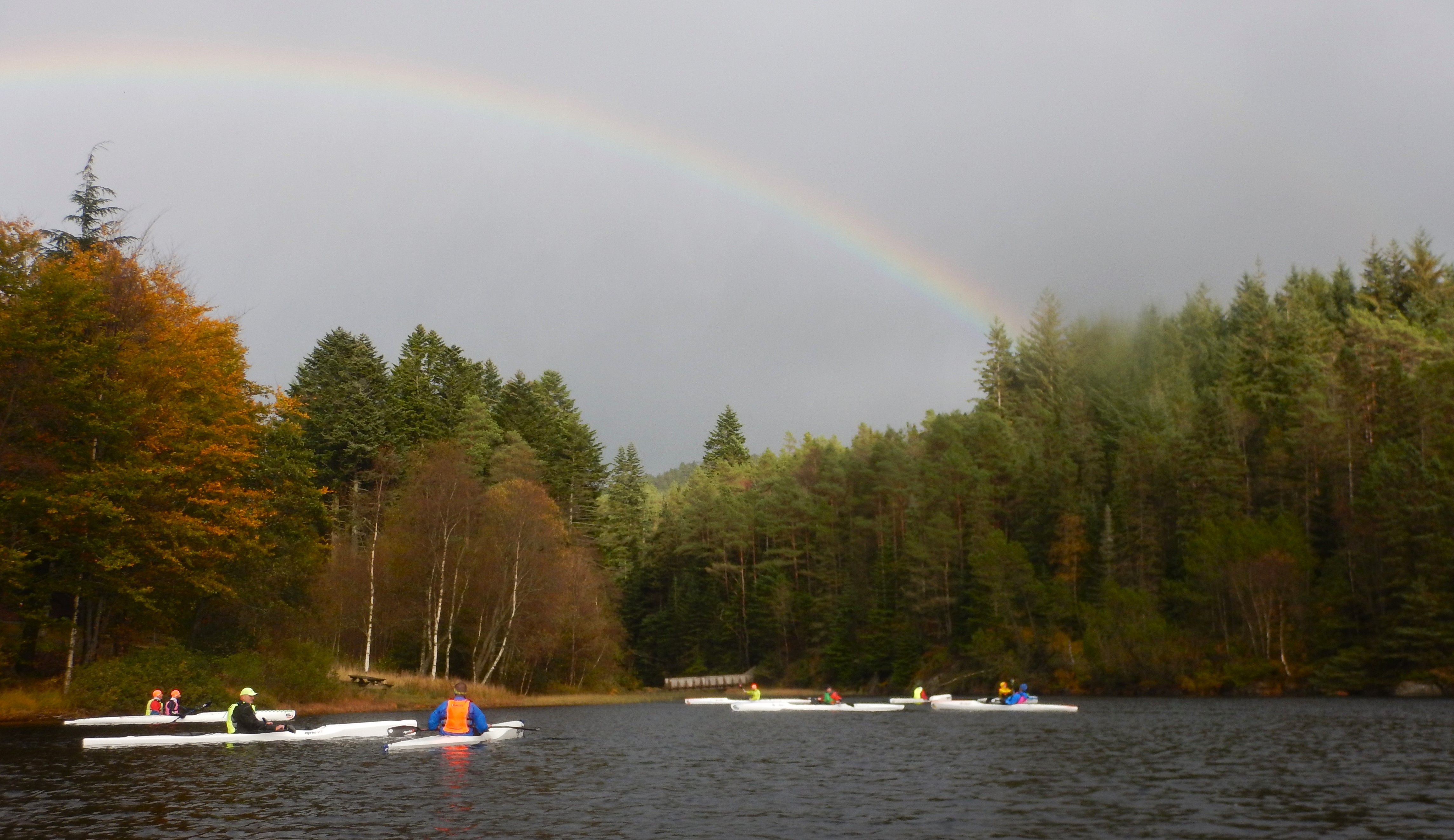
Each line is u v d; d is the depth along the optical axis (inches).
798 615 4202.8
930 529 3580.2
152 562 1647.4
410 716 1908.2
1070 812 750.5
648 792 858.8
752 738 1460.4
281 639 2103.8
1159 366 4690.0
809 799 818.2
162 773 967.6
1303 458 3110.2
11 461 1466.5
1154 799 814.5
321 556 2514.8
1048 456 3870.6
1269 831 675.4
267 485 2095.2
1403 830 671.8
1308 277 5113.2
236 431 1845.5
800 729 1660.9
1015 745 1309.1
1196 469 3164.4
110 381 1573.6
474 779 941.2
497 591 2637.8
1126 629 2935.5
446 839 646.5
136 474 1526.8
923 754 1195.3
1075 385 4945.9
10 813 737.0
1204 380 4584.2
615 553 4626.0
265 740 1311.5
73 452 1563.7
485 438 3900.1
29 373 1466.5
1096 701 2608.3
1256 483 3292.3
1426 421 2876.5
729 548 4571.9
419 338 4343.0
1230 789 868.0
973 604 3447.3
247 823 702.5
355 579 2630.4
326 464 3540.8
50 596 1608.0
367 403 3641.7
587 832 672.4
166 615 1798.7
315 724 1659.7
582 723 1854.1
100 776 945.5
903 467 4178.2
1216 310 5433.1
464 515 2625.5
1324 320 4468.5
